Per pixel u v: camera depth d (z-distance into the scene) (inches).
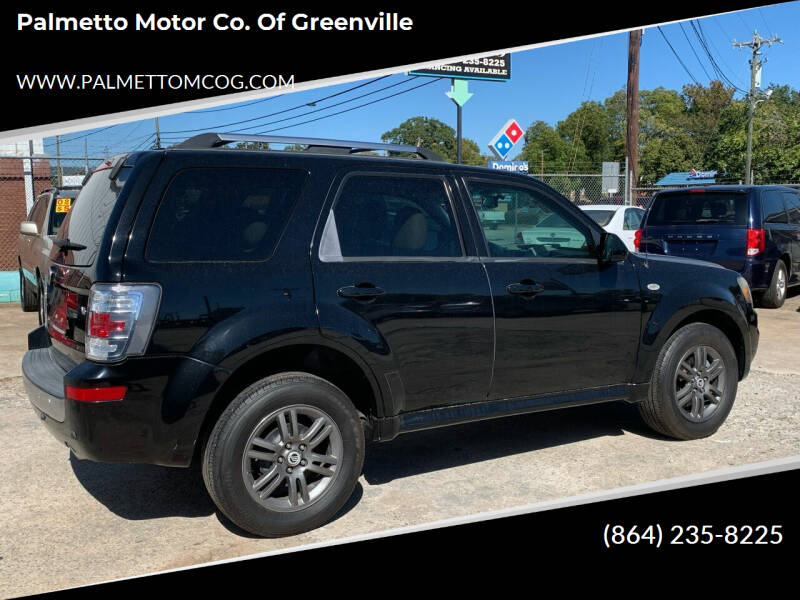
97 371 124.1
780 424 209.2
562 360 172.7
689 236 415.8
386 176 155.6
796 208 452.8
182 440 128.6
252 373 142.3
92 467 175.5
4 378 257.6
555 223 176.7
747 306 203.9
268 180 142.9
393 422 151.0
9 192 588.1
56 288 148.3
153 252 129.5
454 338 156.3
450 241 161.0
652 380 188.9
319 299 140.3
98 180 152.3
